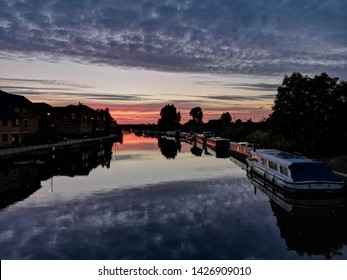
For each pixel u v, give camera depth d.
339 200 22.33
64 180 31.05
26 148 46.28
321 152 34.91
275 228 17.20
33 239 15.88
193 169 38.47
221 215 19.52
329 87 40.16
